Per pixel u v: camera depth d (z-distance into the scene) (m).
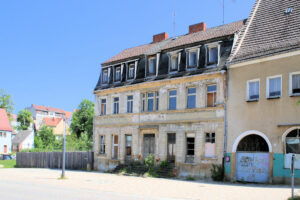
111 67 36.22
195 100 27.86
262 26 25.59
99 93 36.78
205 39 27.75
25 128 102.44
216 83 26.38
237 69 24.98
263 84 23.30
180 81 28.84
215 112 26.03
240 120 24.31
